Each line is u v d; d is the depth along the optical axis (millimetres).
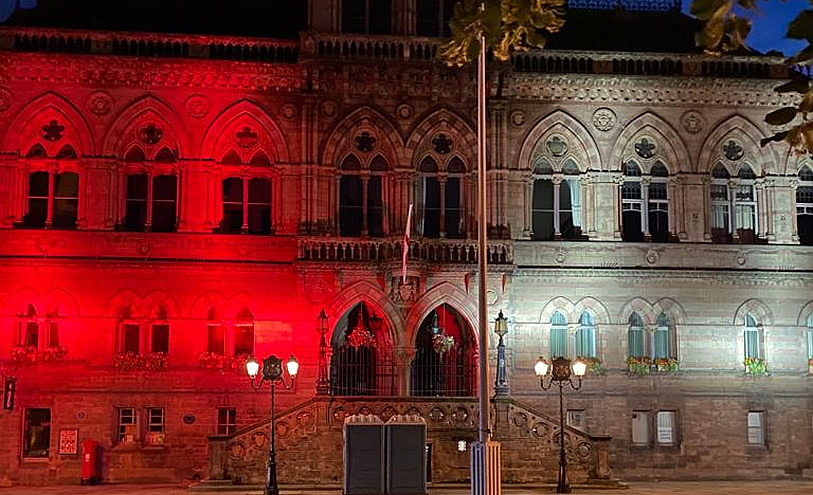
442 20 48375
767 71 49344
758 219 49375
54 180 46312
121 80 46531
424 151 47625
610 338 47750
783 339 48625
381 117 47312
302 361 46000
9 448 44594
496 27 9086
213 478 40719
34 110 46062
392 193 47156
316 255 45969
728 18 6680
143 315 46000
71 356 45375
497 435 42375
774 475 47812
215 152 46844
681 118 49031
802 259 49094
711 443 47656
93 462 44531
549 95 48344
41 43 46188
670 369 47625
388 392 47000
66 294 45656
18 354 44906
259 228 47219
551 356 47562
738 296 48625
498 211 47125
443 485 41344
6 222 45594
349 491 36344
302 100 46938
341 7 47656
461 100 47750
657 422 47719
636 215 49000
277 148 47094
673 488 42281
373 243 46250
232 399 45844
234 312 46375
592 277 47906
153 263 46125
